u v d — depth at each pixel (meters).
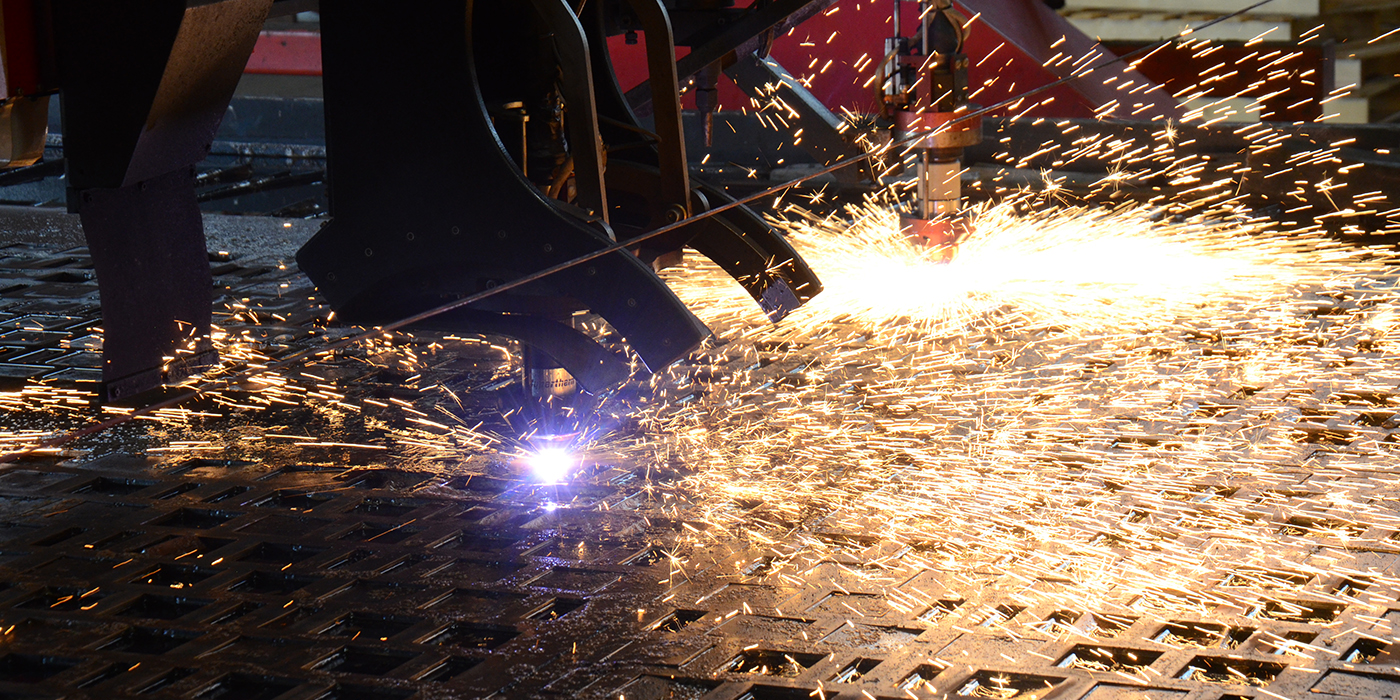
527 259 3.20
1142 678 2.34
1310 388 3.99
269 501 3.35
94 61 3.52
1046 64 7.41
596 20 3.74
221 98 3.89
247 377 4.32
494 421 3.89
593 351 3.30
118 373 3.91
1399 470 3.34
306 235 6.50
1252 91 7.95
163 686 2.44
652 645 2.53
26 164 3.61
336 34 3.18
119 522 3.20
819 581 2.79
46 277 5.71
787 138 8.34
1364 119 8.48
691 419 3.87
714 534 3.06
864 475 3.40
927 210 5.12
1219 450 3.50
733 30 4.34
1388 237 6.18
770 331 4.76
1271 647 2.45
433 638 2.60
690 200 3.58
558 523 3.15
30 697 2.39
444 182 3.21
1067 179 7.49
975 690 2.35
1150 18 8.27
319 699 2.37
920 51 4.90
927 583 2.77
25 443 3.74
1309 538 2.94
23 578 2.89
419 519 3.19
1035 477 3.35
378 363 4.47
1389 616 2.57
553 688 2.38
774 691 2.35
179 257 4.06
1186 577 2.77
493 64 3.46
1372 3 8.20
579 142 3.21
